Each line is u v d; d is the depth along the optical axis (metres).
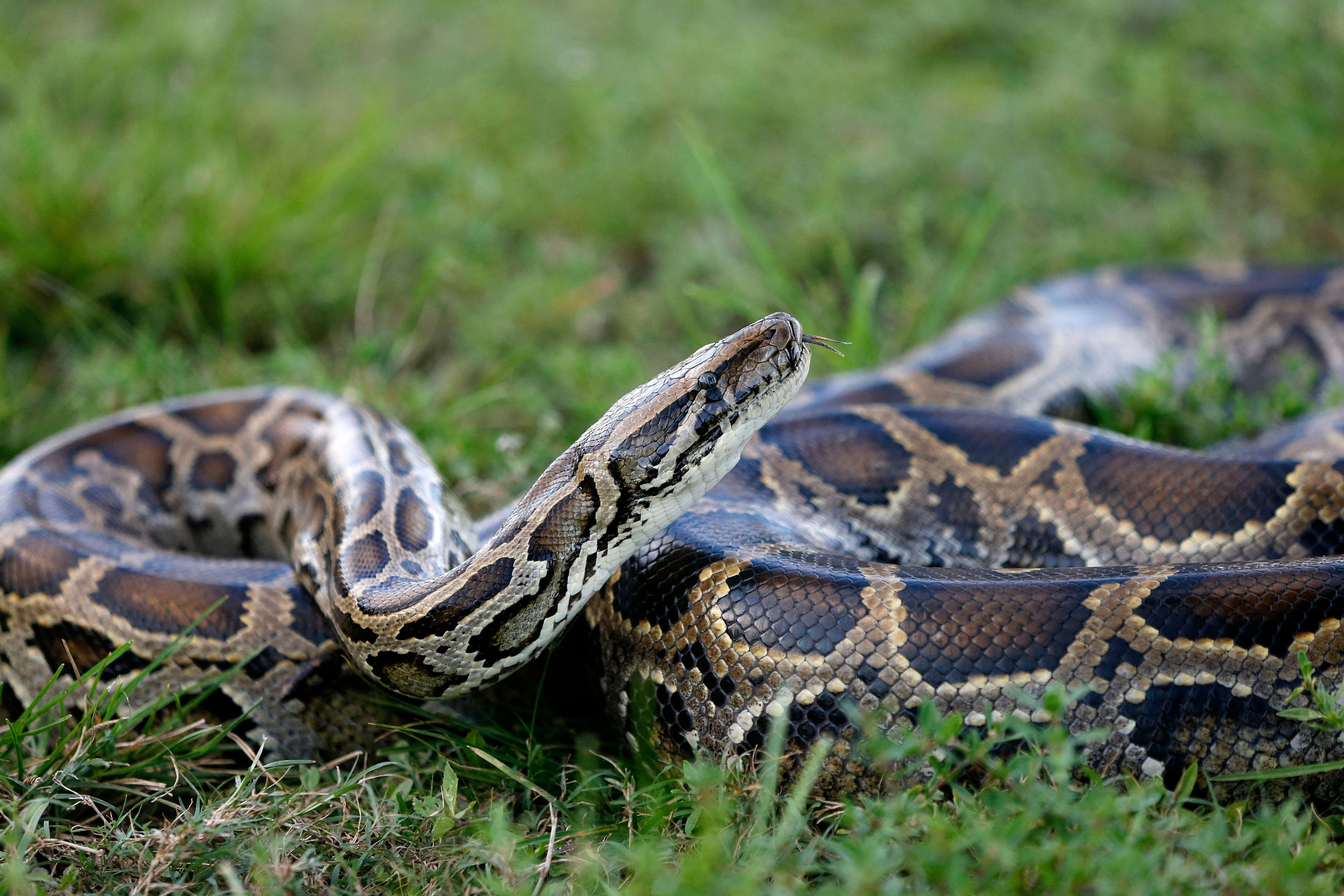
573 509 2.07
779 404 2.12
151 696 2.13
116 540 2.22
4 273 2.54
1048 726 1.99
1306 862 1.90
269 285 2.61
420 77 3.54
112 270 2.57
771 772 1.98
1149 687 1.99
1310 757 1.99
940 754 1.97
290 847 1.98
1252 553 2.15
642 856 1.92
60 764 2.05
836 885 1.94
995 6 3.88
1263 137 3.14
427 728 2.11
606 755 2.09
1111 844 1.91
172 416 2.34
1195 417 2.41
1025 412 2.40
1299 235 2.95
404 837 2.00
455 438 2.39
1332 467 2.15
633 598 2.08
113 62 3.28
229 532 2.33
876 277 2.54
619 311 2.68
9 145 2.73
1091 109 3.32
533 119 3.32
